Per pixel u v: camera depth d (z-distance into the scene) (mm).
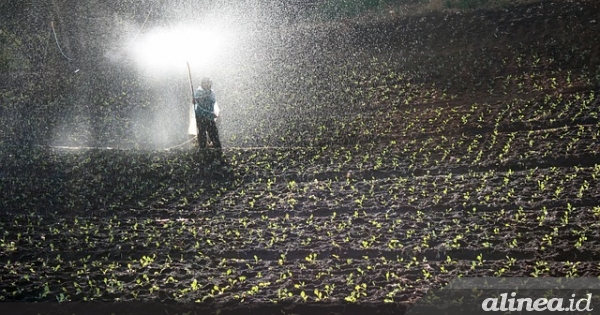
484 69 23734
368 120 20312
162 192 15578
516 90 21484
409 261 11453
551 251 11391
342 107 21969
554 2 27250
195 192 15484
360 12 33062
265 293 10523
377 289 10492
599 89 20250
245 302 10211
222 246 12461
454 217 13102
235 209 14336
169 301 10367
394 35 28938
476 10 28625
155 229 13398
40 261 12031
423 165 16156
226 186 15781
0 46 28391
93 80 26766
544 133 17406
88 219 14133
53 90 25594
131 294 10633
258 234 12867
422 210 13594
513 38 25547
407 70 25172
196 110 18109
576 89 20562
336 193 14836
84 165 17438
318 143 18609
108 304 10352
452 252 11672
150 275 11328
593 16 25453
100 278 11320
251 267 11453
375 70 25734
